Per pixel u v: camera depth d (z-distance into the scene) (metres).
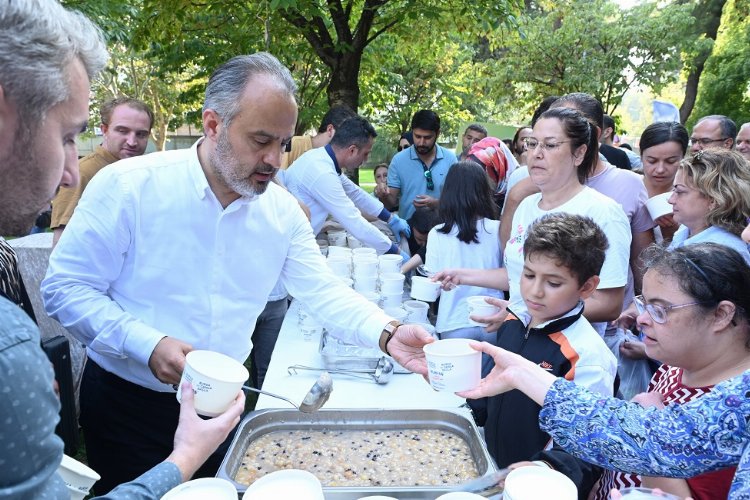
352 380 2.07
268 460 1.56
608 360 1.67
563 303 1.68
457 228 2.90
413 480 1.47
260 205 1.83
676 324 1.28
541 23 11.43
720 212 2.14
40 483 0.73
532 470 1.13
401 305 2.65
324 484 1.45
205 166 1.72
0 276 1.64
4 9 0.72
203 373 1.22
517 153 5.07
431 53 8.12
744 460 0.92
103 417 1.89
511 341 1.87
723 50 12.98
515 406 1.73
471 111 16.22
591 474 1.41
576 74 10.81
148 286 1.75
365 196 4.14
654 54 10.79
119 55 14.66
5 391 0.67
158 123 18.02
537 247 1.66
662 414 1.08
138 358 1.59
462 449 1.63
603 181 2.80
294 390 1.97
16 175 0.80
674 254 1.33
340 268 2.80
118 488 0.99
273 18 5.84
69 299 1.65
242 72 1.54
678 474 1.04
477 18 5.89
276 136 1.56
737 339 1.28
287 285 2.02
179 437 1.15
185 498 1.02
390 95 10.19
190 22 6.79
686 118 13.69
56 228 2.99
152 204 1.69
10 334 0.70
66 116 0.83
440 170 5.03
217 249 1.76
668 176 3.12
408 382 2.06
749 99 12.72
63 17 0.81
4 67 0.72
